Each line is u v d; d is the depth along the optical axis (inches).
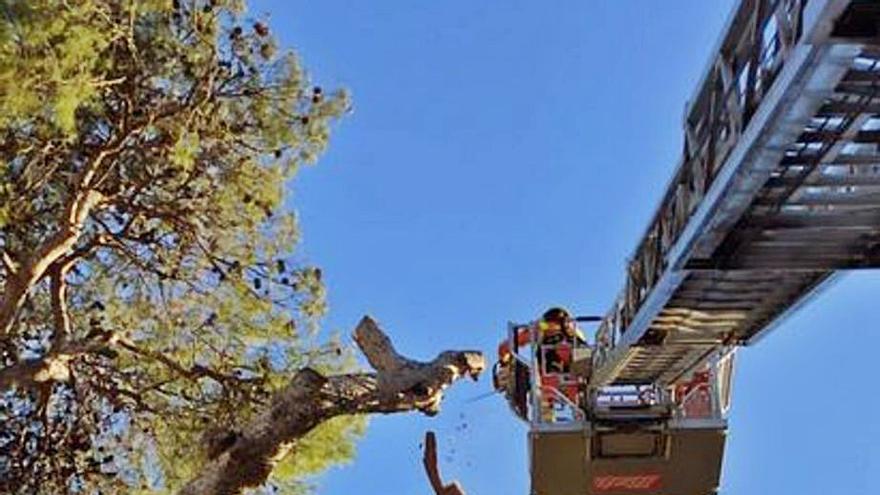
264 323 391.9
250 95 371.9
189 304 391.5
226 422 353.7
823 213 293.1
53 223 356.5
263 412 219.1
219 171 375.9
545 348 488.7
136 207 366.0
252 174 379.9
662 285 349.1
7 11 305.0
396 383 221.9
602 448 475.2
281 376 374.9
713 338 424.8
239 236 388.2
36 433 353.1
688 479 486.9
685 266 319.6
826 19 196.2
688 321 408.5
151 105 352.2
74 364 360.8
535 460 483.5
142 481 382.9
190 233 377.7
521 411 501.0
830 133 250.2
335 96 380.8
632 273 398.6
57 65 307.0
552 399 482.0
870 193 283.4
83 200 337.4
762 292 373.1
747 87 244.4
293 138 374.6
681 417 478.3
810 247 308.0
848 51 202.5
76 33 309.9
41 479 352.2
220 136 362.6
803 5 208.7
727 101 260.4
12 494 347.3
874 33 199.0
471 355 232.7
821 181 276.1
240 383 367.2
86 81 315.3
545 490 485.4
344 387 220.2
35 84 306.8
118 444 380.2
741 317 403.5
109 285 389.4
